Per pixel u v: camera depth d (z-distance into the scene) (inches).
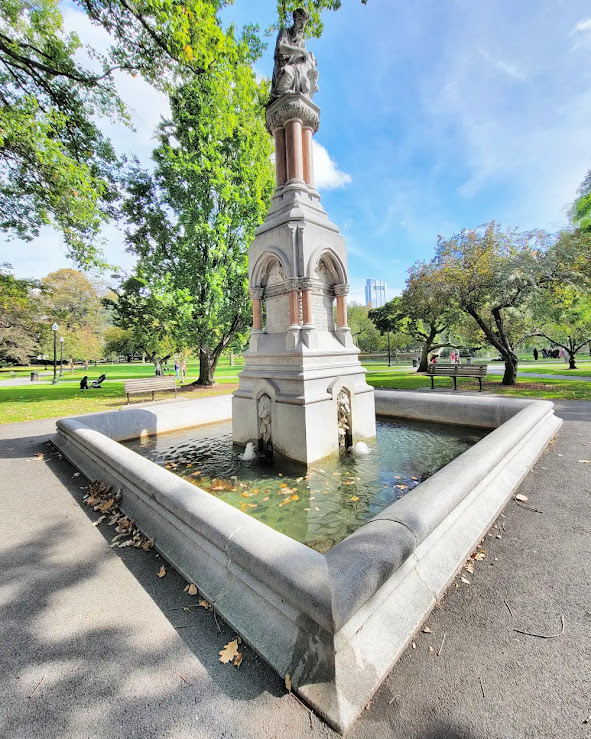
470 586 99.8
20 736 61.5
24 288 636.7
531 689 68.4
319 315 264.1
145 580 106.3
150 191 703.7
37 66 360.5
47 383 1005.8
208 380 804.6
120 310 792.9
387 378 808.9
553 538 123.7
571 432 259.8
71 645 81.5
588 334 928.3
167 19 280.1
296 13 254.1
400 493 170.9
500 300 568.7
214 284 605.3
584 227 588.1
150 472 145.9
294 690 68.3
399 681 70.9
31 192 437.1
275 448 229.9
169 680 72.0
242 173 634.8
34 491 180.7
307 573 75.9
